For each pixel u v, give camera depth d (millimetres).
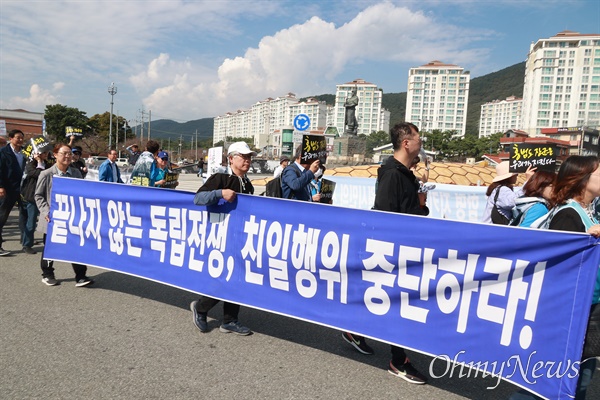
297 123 10625
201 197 3725
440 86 140125
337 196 10141
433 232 2855
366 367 3379
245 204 3725
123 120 78375
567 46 102688
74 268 5094
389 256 3027
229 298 3785
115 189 4582
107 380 3023
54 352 3430
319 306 3340
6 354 3371
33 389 2871
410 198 3230
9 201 6668
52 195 5039
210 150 12891
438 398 2936
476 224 2695
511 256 2568
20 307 4410
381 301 3066
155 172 7020
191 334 3891
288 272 3482
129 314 4320
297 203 3445
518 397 2553
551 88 105250
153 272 4336
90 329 3914
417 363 3533
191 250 4062
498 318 2609
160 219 4273
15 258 6504
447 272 2803
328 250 3287
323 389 3002
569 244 2363
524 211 3205
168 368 3232
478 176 12367
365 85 137750
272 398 2859
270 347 3693
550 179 3162
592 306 2342
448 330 2799
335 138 36469
